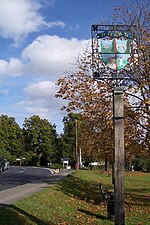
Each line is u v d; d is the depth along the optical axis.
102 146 19.16
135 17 16.64
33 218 11.68
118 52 11.12
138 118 15.72
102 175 44.34
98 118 16.31
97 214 14.20
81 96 16.19
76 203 17.06
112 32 11.42
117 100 9.43
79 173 42.25
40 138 93.19
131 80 15.08
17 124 96.44
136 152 16.94
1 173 43.66
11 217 11.20
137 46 15.21
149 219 13.82
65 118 80.94
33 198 16.19
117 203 9.34
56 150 89.75
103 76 13.45
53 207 14.51
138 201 19.48
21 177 34.72
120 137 9.36
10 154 92.62
